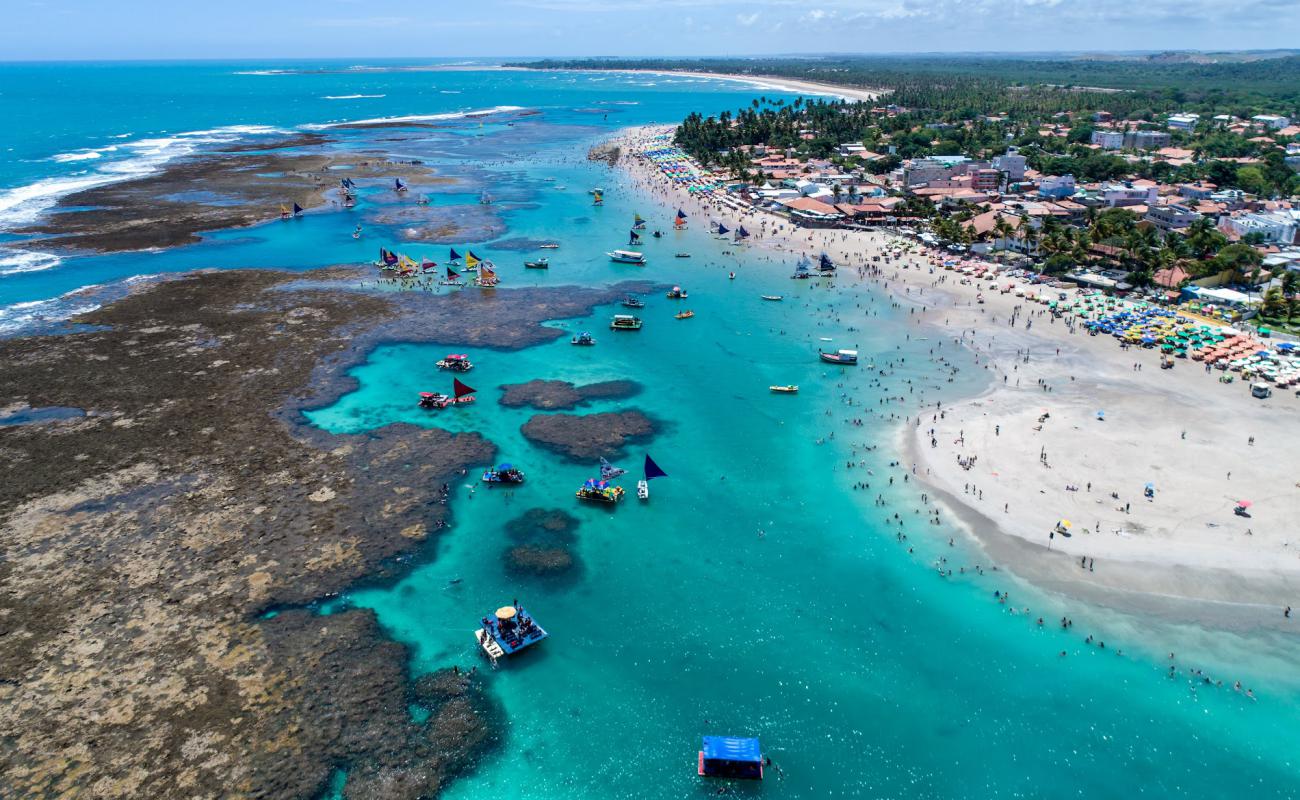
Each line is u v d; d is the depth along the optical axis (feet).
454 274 492.95
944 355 374.02
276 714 173.58
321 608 206.59
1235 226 549.95
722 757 161.79
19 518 238.48
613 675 189.47
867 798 160.45
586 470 278.26
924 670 191.01
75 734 165.58
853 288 483.10
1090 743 171.94
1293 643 195.31
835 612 209.97
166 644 191.01
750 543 238.48
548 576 223.30
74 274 478.18
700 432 305.94
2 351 360.07
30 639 190.70
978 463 273.95
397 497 257.55
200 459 275.59
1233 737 172.35
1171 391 325.01
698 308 449.89
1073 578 217.77
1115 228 510.17
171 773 158.10
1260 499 246.88
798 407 325.62
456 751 168.25
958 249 547.90
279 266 508.12
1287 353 356.38
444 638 199.11
